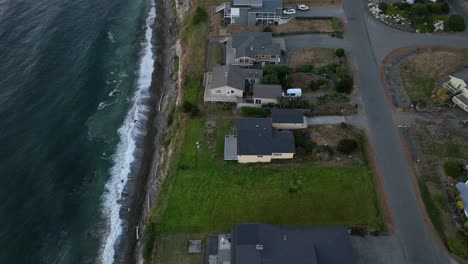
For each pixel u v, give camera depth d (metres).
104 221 66.81
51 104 85.62
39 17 108.12
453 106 74.94
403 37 89.94
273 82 77.50
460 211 58.75
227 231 58.34
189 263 55.19
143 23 108.62
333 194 62.22
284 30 92.12
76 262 61.84
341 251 50.34
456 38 89.44
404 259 54.66
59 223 66.69
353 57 85.19
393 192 62.34
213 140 71.19
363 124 72.38
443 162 66.06
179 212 61.09
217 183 64.62
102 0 116.50
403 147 68.62
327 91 78.44
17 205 68.81
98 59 96.81
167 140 75.25
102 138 79.62
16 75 91.19
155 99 87.31
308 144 67.62
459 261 54.19
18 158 75.56
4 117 82.31
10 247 63.47
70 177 73.25
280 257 48.78
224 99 76.81
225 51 88.12
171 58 95.19
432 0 98.25
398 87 78.75
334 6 98.75
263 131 68.00
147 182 71.62
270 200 61.84
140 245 60.75
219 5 100.81
